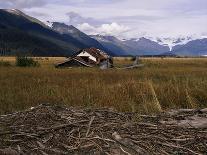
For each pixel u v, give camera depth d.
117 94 18.44
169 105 16.88
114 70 62.66
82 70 59.50
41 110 9.35
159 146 7.57
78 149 7.44
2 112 15.45
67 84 27.48
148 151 7.36
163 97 17.61
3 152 7.23
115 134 7.76
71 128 8.21
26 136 7.88
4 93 21.50
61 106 9.71
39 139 7.82
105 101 16.89
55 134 7.96
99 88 21.28
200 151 7.52
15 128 8.34
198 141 7.83
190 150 7.45
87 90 20.05
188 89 18.12
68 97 18.64
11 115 9.34
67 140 7.74
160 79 36.78
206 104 16.78
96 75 44.25
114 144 7.52
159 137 7.84
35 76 39.94
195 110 10.46
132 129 8.21
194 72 54.03
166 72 53.84
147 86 19.55
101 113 9.34
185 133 8.19
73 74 45.97
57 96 19.34
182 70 61.94
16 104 17.47
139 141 7.60
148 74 47.62
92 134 7.88
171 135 8.06
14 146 7.58
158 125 8.60
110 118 8.91
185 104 16.80
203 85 19.50
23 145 7.61
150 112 12.51
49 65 91.62
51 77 38.28
